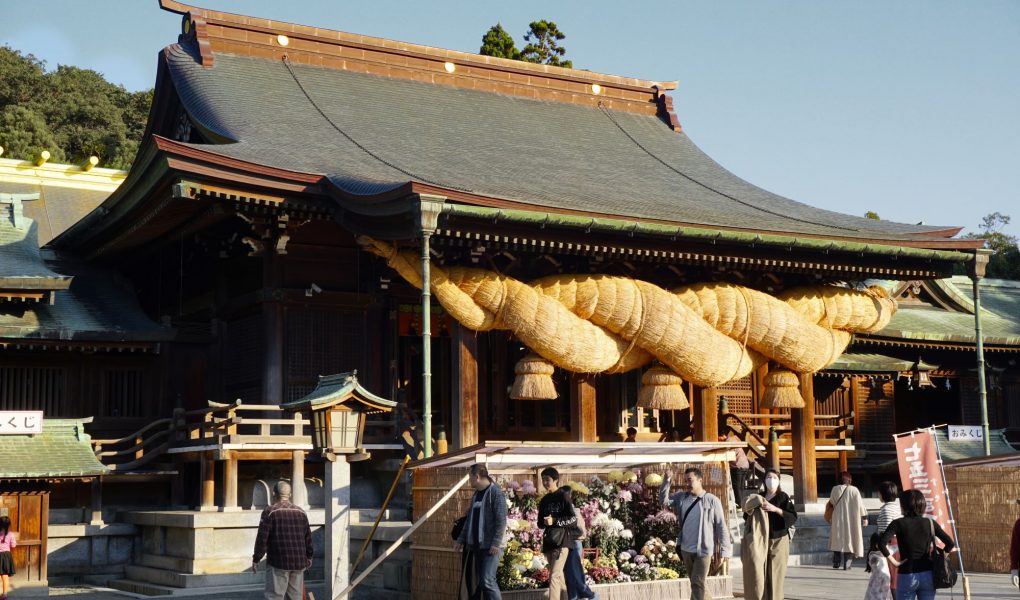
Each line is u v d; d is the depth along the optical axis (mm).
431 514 15078
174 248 27062
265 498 20719
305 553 13609
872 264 24656
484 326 21906
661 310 22969
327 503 15781
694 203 25828
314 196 21531
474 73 32594
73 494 22984
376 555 18141
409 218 19688
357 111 28047
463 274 21500
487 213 19781
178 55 28031
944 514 16422
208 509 20703
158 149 20109
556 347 22094
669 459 16688
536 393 22266
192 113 25719
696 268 24891
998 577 20297
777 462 25797
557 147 29750
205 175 20422
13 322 23828
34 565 18828
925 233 24672
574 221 20719
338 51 30531
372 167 22812
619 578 15906
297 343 23500
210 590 18688
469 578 13711
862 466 32844
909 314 34906
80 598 18531
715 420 24719
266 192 21141
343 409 15914
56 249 28859
